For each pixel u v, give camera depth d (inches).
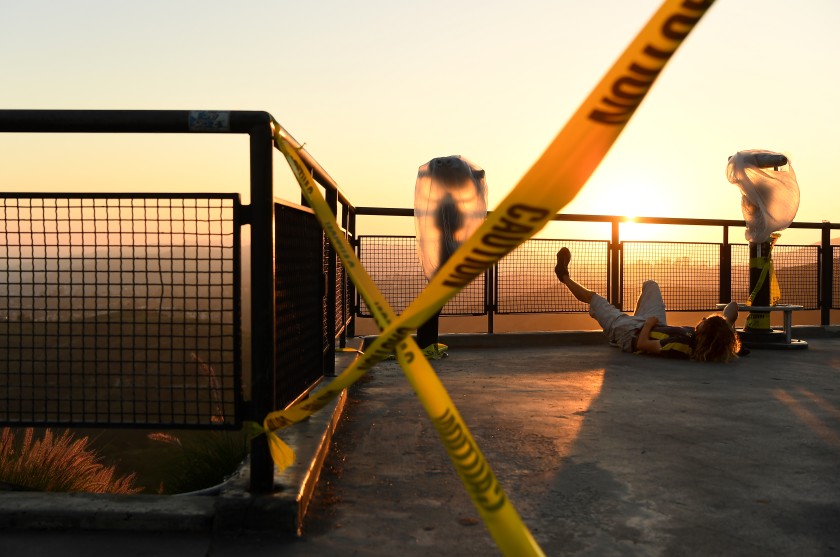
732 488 93.3
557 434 123.2
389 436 121.3
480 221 190.7
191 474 121.8
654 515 82.7
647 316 250.5
